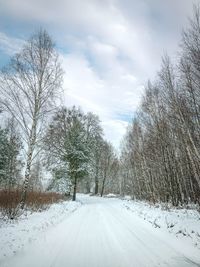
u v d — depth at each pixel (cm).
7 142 2759
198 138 1720
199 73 1511
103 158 5750
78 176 3412
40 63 1703
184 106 1703
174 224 1152
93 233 1072
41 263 647
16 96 1623
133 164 3881
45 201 1994
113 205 2795
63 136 3328
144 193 3697
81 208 2402
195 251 776
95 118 3888
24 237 894
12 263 637
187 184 2606
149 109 2505
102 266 638
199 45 1492
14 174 2980
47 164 3061
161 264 657
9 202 1323
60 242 880
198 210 1644
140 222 1410
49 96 1694
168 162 2372
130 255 736
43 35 1742
